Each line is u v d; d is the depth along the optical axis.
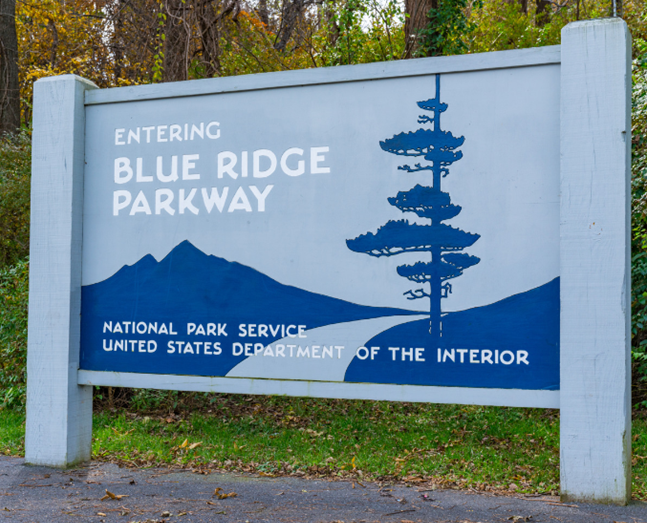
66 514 4.19
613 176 4.24
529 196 4.48
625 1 12.31
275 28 14.80
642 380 8.03
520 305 4.47
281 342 4.98
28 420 5.45
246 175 5.15
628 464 4.33
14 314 7.93
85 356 5.48
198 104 5.31
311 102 5.02
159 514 4.20
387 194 4.80
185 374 5.21
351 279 4.85
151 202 5.40
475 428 7.15
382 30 11.00
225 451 6.05
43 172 5.53
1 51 15.76
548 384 4.39
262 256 5.07
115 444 6.15
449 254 4.64
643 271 7.24
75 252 5.48
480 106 4.62
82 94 5.59
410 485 4.90
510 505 4.32
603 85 4.28
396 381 4.70
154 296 5.33
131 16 13.97
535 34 12.59
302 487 4.83
